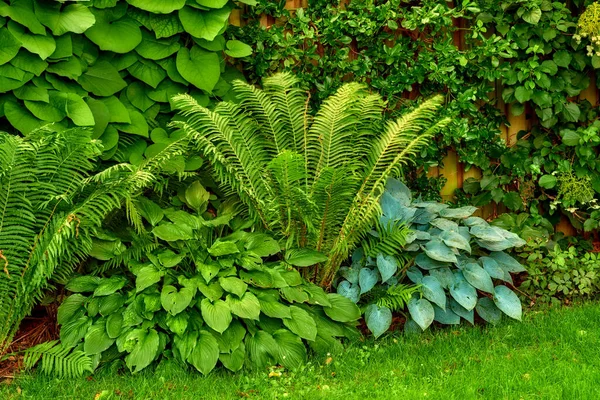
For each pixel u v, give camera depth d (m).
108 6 4.57
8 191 3.87
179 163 4.59
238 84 4.83
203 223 4.48
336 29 5.34
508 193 5.79
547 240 5.50
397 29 5.68
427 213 5.02
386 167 5.02
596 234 6.06
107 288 4.11
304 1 5.49
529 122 5.97
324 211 4.59
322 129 4.85
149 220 4.49
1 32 4.19
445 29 5.65
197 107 4.50
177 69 4.71
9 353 4.14
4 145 3.76
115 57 4.70
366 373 3.86
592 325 4.56
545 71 5.62
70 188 4.16
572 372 3.71
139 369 3.79
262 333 4.08
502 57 5.78
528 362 3.91
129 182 4.07
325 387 3.60
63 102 4.32
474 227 4.91
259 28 5.29
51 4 4.34
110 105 4.59
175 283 4.20
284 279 4.32
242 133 4.79
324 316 4.43
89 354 3.91
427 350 4.24
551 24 5.58
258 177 4.70
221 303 4.00
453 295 4.59
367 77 5.53
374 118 5.13
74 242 4.11
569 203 5.68
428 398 3.42
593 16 5.39
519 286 5.24
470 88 5.56
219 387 3.70
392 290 4.60
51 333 4.41
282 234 4.73
